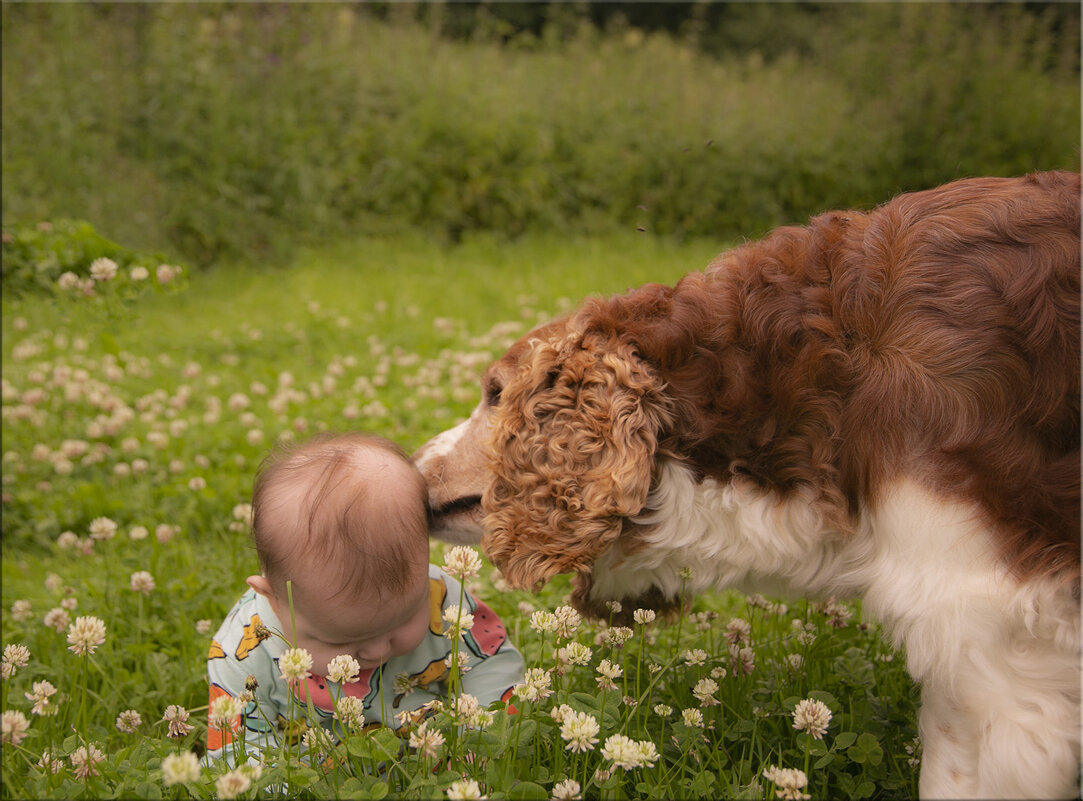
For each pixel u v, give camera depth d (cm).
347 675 217
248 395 641
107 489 508
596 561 246
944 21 1398
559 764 230
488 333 761
